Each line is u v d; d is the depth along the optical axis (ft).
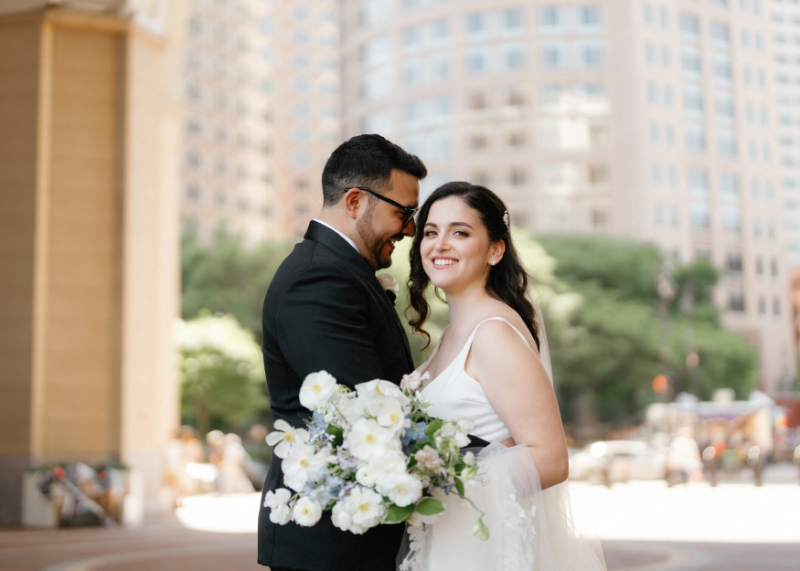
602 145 216.13
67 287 46.03
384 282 10.40
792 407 139.95
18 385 44.91
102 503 43.62
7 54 46.75
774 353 228.43
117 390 46.19
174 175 58.13
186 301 136.15
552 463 8.89
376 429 8.02
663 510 53.78
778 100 280.10
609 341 130.62
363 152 9.71
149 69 48.98
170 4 56.39
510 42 217.97
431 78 222.07
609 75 217.15
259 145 255.29
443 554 8.80
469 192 10.16
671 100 219.41
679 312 156.25
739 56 231.91
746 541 35.96
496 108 217.36
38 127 46.01
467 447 9.26
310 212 272.31
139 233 47.62
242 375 112.06
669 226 214.69
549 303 128.57
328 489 8.11
